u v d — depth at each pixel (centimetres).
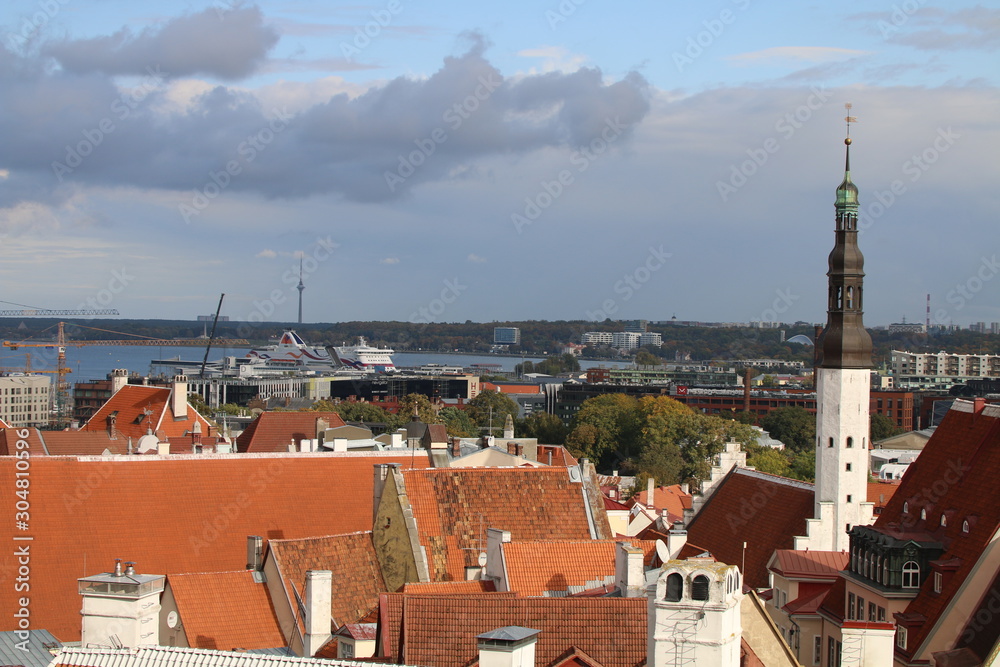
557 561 8006
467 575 8538
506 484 10150
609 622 6191
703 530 12231
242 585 8175
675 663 5072
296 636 7850
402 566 9062
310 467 10862
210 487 10425
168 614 7894
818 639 8819
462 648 6172
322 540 8781
